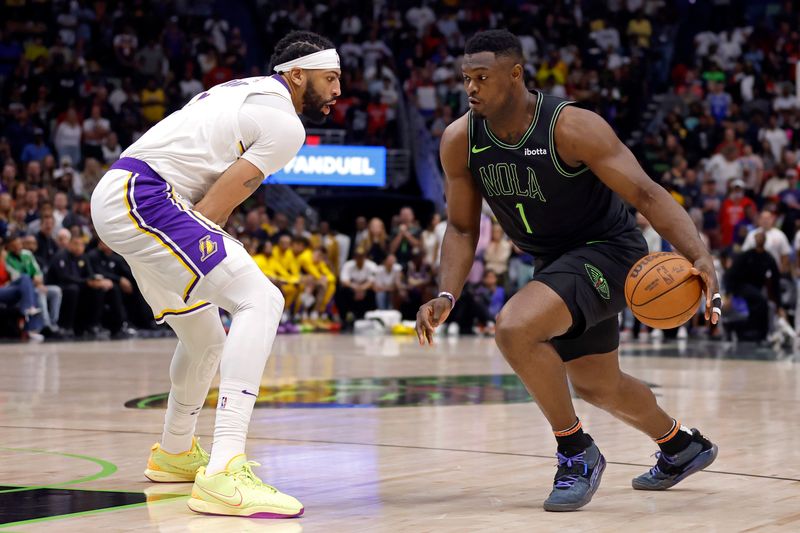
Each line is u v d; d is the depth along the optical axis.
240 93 4.45
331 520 4.04
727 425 6.91
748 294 17.06
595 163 4.34
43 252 17.19
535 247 4.77
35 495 4.48
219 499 4.10
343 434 6.42
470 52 4.36
